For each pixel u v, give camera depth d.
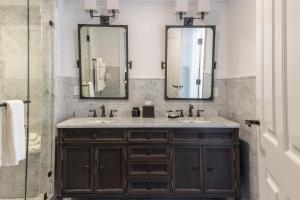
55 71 2.88
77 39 3.25
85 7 3.08
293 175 0.93
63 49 3.21
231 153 2.68
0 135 2.07
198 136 2.69
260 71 1.41
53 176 2.85
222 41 3.30
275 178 1.15
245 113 2.73
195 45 3.26
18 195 2.80
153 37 3.29
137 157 2.68
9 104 2.12
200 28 3.24
